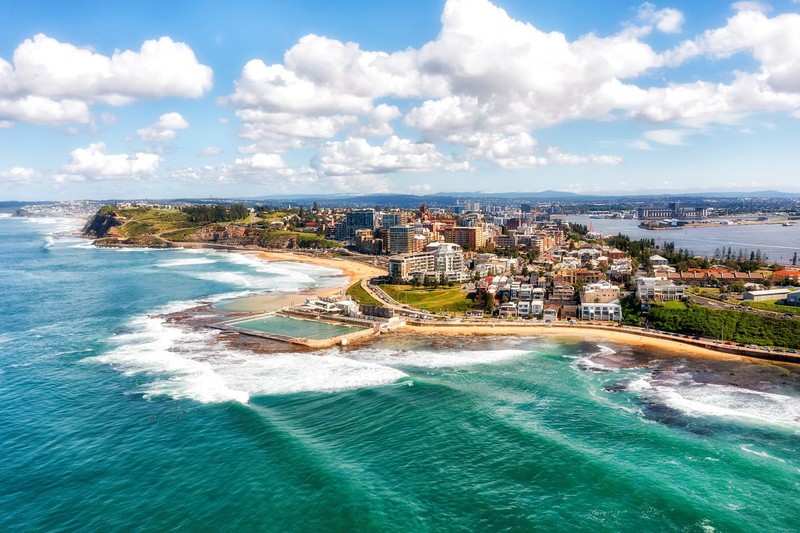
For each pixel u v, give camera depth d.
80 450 86.38
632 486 75.44
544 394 111.44
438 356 141.00
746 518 68.81
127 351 143.75
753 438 90.56
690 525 67.44
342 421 97.12
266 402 106.44
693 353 141.12
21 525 67.25
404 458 83.31
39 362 133.75
